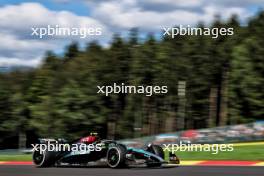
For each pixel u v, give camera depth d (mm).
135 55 71438
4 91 68750
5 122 67312
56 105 65875
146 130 65938
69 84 68312
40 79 72312
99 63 70938
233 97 64312
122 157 11867
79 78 68562
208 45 72438
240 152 15289
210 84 70500
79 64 72875
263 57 65500
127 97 67000
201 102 69000
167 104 67375
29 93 71688
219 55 72000
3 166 13398
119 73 69875
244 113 63312
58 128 64812
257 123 21969
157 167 12156
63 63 77500
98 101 66250
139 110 66125
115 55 71375
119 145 12164
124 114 66000
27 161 15469
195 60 71500
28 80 72438
